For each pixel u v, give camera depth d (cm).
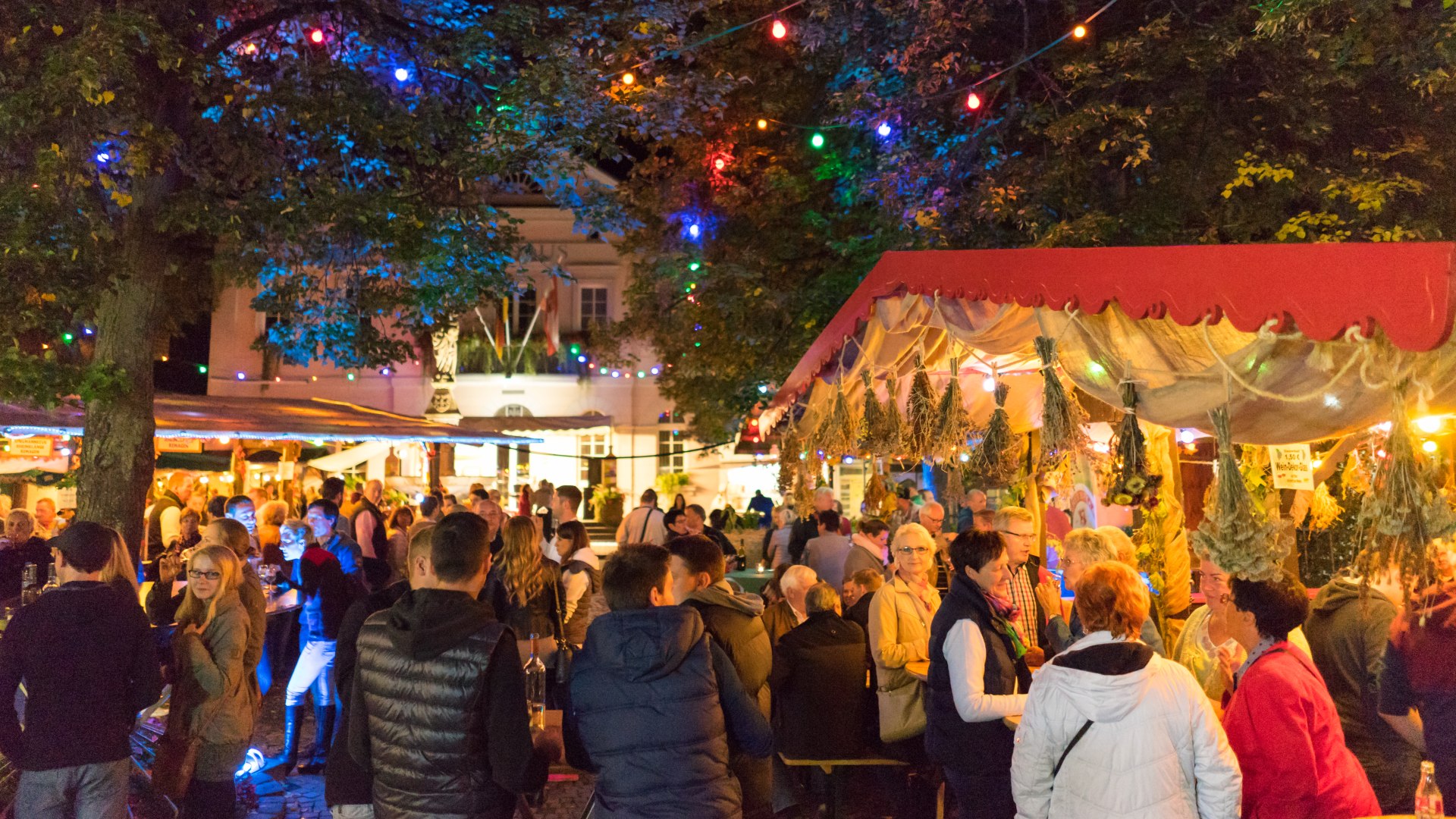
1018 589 586
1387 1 852
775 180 1487
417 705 322
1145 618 315
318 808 648
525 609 611
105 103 650
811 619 563
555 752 367
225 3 823
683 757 332
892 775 558
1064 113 1173
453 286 1012
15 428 909
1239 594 333
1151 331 357
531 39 955
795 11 1458
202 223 742
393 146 897
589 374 3080
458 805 319
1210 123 1096
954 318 506
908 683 545
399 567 1058
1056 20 1205
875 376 724
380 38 958
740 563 1902
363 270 1029
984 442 490
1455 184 1005
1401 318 242
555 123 985
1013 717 420
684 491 3053
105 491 719
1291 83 1027
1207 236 1080
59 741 417
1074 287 365
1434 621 350
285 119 843
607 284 3128
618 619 346
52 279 625
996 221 1173
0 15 673
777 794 562
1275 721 311
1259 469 544
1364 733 383
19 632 423
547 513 1553
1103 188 1170
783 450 870
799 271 1539
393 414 1480
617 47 1040
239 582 547
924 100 1226
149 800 613
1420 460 272
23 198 622
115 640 432
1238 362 324
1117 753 297
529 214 3122
